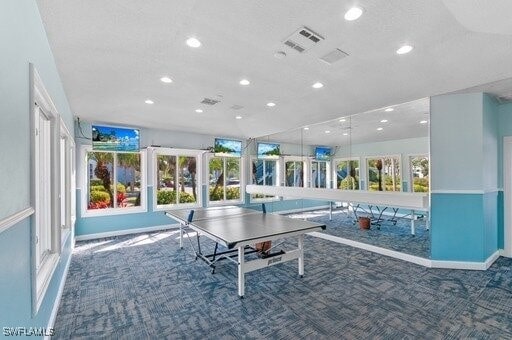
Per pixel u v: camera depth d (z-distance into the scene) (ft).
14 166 4.56
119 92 13.14
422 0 6.34
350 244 17.83
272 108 16.20
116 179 21.79
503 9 6.34
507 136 14.58
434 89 12.42
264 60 9.66
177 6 6.63
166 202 24.23
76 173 19.47
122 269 13.42
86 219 19.85
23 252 5.07
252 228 11.68
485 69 10.16
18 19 4.90
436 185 13.33
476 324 8.34
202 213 16.16
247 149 27.96
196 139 25.14
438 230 13.29
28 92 5.46
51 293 8.41
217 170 27.30
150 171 22.77
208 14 6.98
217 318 8.86
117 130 21.06
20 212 4.66
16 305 4.66
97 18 7.07
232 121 20.16
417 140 21.74
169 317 8.96
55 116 8.88
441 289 10.81
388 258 14.96
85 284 11.62
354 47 8.67
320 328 8.23
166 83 11.93
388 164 23.21
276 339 7.71
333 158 24.71
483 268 12.75
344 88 12.45
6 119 4.18
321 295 10.43
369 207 25.53
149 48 8.76
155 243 18.49
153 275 12.64
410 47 8.61
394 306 9.51
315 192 17.61
